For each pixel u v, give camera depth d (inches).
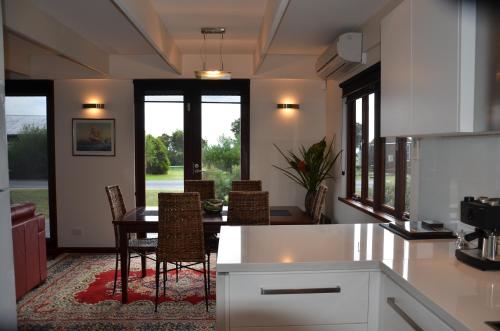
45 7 121.0
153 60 200.2
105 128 208.8
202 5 141.3
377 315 64.0
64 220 209.5
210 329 117.8
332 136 200.8
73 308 132.7
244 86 210.2
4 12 111.0
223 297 62.3
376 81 139.1
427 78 68.6
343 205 183.5
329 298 63.1
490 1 59.5
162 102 210.5
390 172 140.3
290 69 203.3
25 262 140.6
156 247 145.2
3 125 98.9
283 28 143.3
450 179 82.8
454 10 60.5
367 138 161.6
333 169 200.2
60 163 208.8
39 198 211.3
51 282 159.0
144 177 210.7
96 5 118.3
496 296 48.0
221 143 213.6
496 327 39.6
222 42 188.2
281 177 216.1
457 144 80.4
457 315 42.4
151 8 138.8
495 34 59.9
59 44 138.3
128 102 209.0
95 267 180.5
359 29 143.4
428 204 91.0
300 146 215.3
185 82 208.8
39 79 204.4
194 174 211.9
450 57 61.7
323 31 147.2
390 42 84.2
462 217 65.0
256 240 77.2
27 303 136.9
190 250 130.3
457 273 56.9
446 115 62.9
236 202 134.3
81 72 199.0
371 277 63.6
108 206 209.9
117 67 198.8
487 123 60.5
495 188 69.5
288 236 80.9
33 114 209.0
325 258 64.4
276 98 213.5
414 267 59.7
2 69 98.4
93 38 154.5
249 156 213.5
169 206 127.9
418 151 95.3
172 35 176.6
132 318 125.0
